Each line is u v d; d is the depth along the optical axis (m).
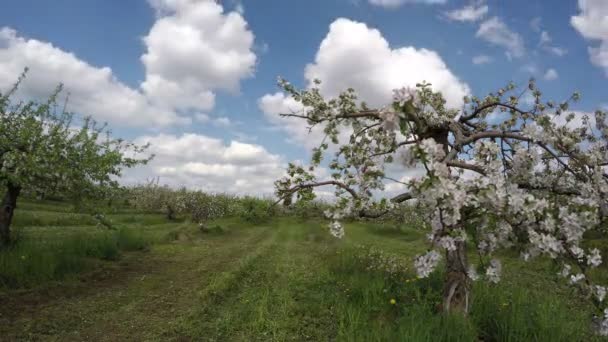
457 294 4.83
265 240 14.89
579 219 3.52
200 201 21.62
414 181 3.38
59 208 17.58
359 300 5.96
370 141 5.97
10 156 7.62
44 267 7.25
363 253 9.77
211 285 7.11
